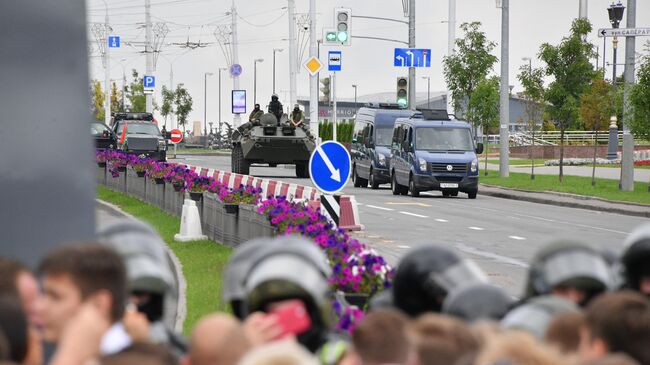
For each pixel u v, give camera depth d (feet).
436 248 37.17
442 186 278.05
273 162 337.93
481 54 403.75
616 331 30.01
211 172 239.71
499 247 152.35
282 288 31.12
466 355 27.50
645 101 270.87
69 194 45.57
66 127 45.57
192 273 115.44
